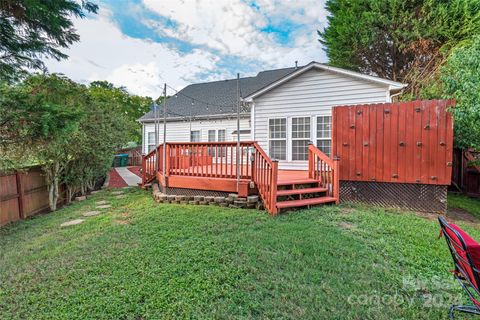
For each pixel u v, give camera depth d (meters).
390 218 4.93
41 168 7.29
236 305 2.35
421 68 12.18
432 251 3.41
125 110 30.06
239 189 5.83
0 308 2.43
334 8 14.48
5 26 5.16
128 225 4.84
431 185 5.64
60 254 3.65
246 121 12.70
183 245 3.66
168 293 2.53
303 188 6.30
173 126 14.73
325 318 2.18
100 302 2.43
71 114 4.91
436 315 2.24
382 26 12.30
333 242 3.68
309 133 8.56
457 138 5.96
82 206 7.03
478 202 7.07
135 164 21.91
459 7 10.60
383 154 6.08
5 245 4.31
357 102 7.94
